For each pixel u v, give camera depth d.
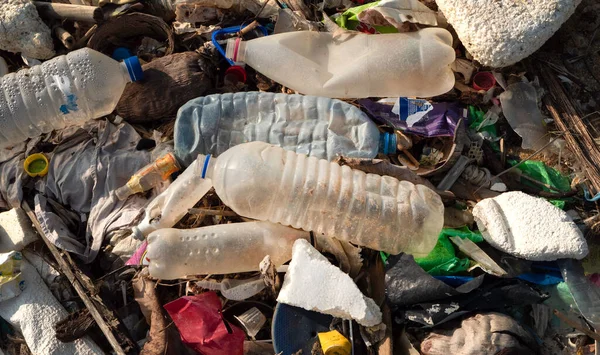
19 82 0.71
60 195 0.72
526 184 0.72
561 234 0.62
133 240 0.69
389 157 0.71
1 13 0.77
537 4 0.69
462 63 0.75
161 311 0.65
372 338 0.60
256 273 0.66
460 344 0.58
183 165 0.70
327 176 0.64
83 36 0.80
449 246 0.65
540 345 0.63
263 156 0.64
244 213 0.64
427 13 0.76
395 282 0.61
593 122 0.74
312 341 0.61
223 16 0.80
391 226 0.63
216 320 0.64
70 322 0.66
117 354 0.65
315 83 0.73
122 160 0.71
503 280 0.62
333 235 0.64
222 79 0.78
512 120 0.73
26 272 0.70
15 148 0.74
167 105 0.73
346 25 0.79
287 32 0.76
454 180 0.70
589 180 0.70
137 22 0.78
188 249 0.64
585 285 0.62
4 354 0.70
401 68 0.72
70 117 0.73
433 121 0.72
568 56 0.78
